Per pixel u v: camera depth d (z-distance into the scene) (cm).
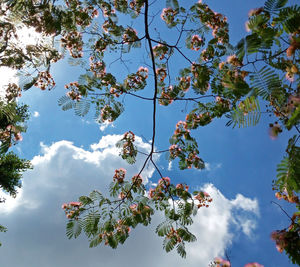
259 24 196
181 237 388
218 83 368
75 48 448
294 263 170
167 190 447
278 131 179
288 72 197
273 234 184
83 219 372
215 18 425
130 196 429
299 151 163
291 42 184
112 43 454
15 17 315
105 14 448
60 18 309
